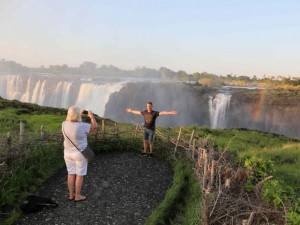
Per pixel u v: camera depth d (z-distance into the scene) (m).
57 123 19.83
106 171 10.82
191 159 10.95
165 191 9.80
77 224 7.58
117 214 8.20
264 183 7.73
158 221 7.68
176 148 12.35
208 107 54.09
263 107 51.00
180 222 8.00
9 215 7.44
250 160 9.07
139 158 12.39
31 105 29.81
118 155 12.56
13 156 8.89
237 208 6.80
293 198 7.61
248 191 7.93
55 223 7.52
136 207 8.66
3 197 7.75
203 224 6.57
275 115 50.06
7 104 28.25
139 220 8.04
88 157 8.21
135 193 9.45
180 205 8.77
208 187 6.98
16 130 15.61
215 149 12.38
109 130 13.40
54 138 10.94
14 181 8.30
